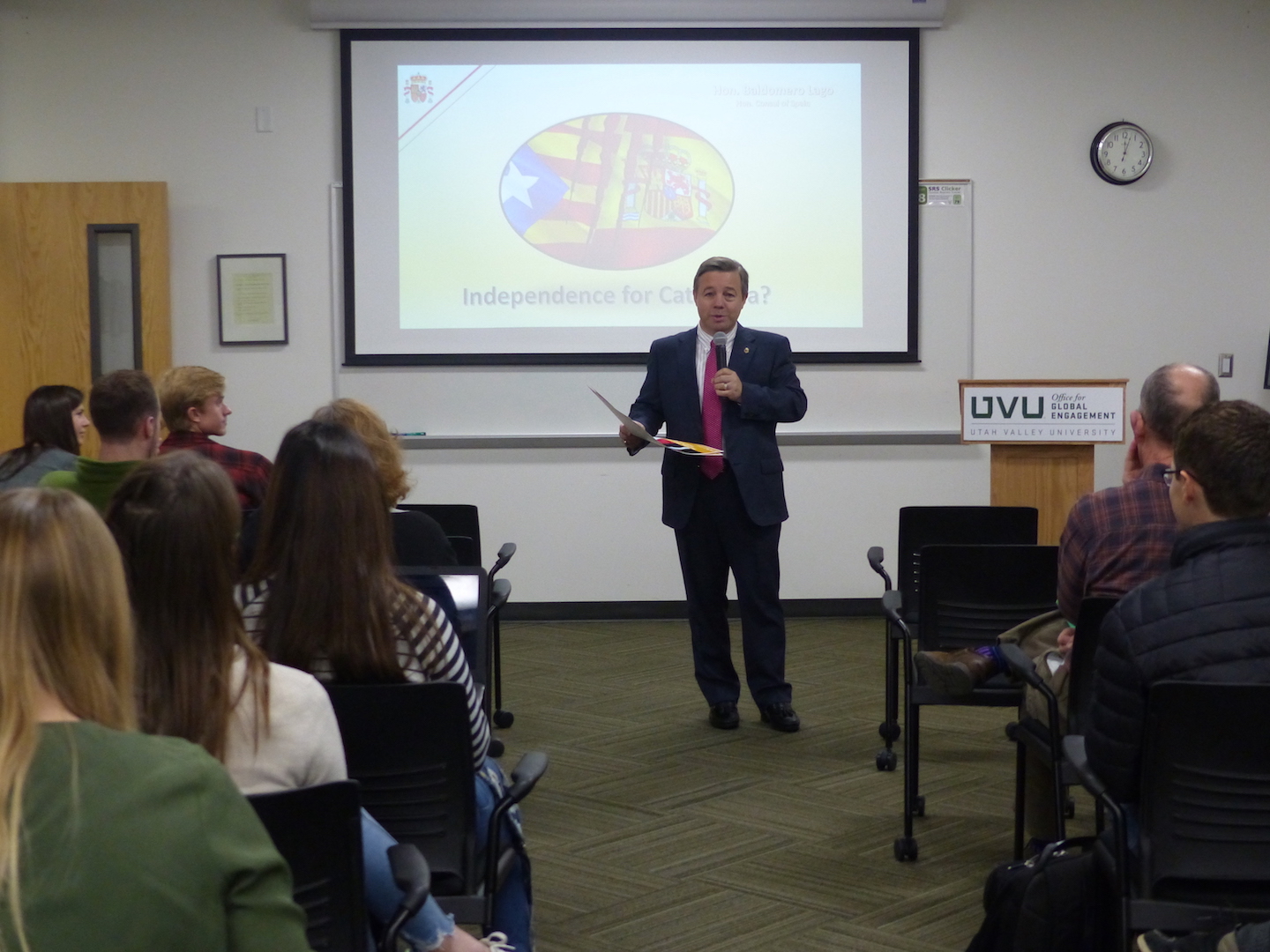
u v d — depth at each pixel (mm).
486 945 1769
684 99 6230
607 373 6281
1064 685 2670
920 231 6277
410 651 1894
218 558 1379
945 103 6266
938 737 4242
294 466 1807
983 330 6328
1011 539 3869
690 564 4320
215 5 6129
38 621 936
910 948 2588
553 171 6230
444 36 6160
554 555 6328
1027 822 2965
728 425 4223
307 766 1460
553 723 4465
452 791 1890
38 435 3711
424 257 6227
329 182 6207
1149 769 1828
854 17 6156
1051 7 6246
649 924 2729
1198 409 1905
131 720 993
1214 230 6355
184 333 6215
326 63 6176
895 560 6359
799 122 6230
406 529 2705
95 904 861
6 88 6105
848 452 6328
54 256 6004
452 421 6270
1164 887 1852
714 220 6266
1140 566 2500
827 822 3389
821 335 6285
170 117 6156
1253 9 6281
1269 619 1795
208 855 900
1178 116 6309
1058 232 6316
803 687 4973
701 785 3730
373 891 1647
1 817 867
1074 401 4746
